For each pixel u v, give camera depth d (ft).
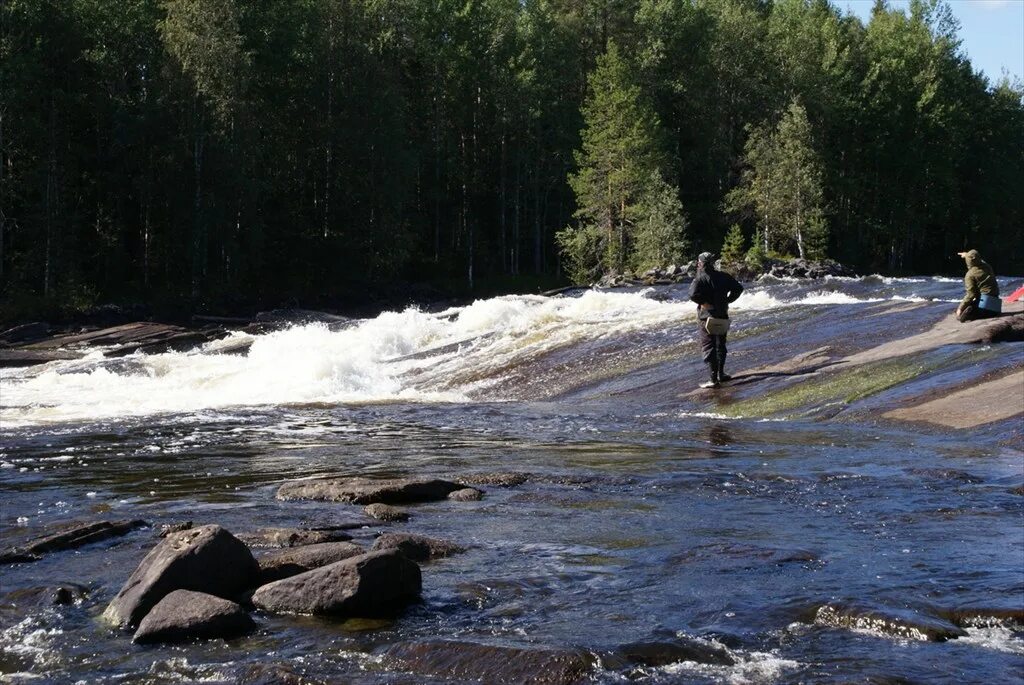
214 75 170.09
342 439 45.55
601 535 25.73
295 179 199.52
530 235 240.12
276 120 197.88
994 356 50.06
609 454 39.55
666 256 185.26
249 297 176.45
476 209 232.94
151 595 19.69
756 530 26.09
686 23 261.44
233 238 174.09
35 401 66.08
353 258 196.54
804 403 50.39
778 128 229.45
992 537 25.04
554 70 237.04
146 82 171.73
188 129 167.84
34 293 158.92
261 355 83.61
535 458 38.96
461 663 16.72
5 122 157.89
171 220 171.73
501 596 20.57
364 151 193.98
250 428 50.11
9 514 29.84
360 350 79.10
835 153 264.93
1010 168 292.81
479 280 216.54
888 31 284.41
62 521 28.53
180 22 169.89
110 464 39.06
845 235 265.75
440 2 229.25
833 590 20.38
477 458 39.27
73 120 171.01
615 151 198.59
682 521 27.30
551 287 213.66
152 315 159.43
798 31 267.18
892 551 23.66
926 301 68.13
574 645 17.33
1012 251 296.30
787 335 63.93
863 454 38.34
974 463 36.04
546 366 67.00
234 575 20.72
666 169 222.69
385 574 19.83
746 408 51.39
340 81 197.67
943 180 265.54
